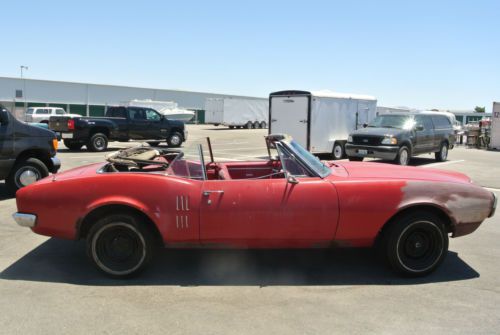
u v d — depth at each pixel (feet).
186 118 157.17
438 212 15.42
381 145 46.60
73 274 15.38
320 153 57.57
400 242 14.97
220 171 17.90
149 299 13.38
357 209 14.60
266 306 12.96
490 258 17.66
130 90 202.08
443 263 16.97
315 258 17.19
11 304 12.97
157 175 14.69
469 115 202.90
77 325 11.74
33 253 17.58
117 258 14.83
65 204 14.55
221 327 11.66
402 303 13.25
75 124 59.11
